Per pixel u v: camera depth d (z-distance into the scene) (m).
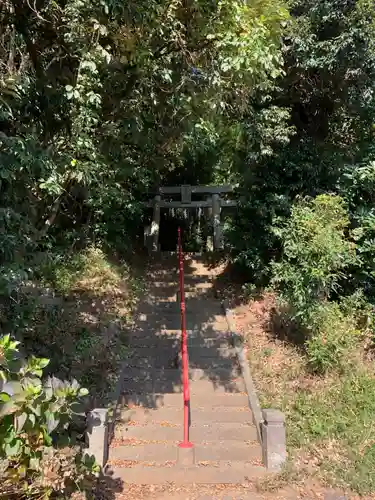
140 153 7.98
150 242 11.14
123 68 5.31
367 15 6.59
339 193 7.17
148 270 9.94
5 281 3.75
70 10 4.49
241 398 5.59
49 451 3.05
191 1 5.04
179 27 5.26
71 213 8.39
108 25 4.78
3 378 2.79
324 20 6.91
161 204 11.77
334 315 6.14
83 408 4.68
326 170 7.71
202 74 5.50
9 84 4.24
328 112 8.24
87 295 7.12
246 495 4.25
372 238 6.43
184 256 10.73
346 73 7.13
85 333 6.10
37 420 3.00
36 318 5.59
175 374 6.09
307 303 6.02
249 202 7.89
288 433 4.90
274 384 5.75
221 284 8.97
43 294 6.20
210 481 4.47
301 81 7.84
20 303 4.41
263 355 6.34
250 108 7.04
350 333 5.93
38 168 4.29
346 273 6.68
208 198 11.98
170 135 6.76
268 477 4.42
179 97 5.79
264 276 8.09
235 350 6.59
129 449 4.79
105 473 4.49
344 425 4.92
